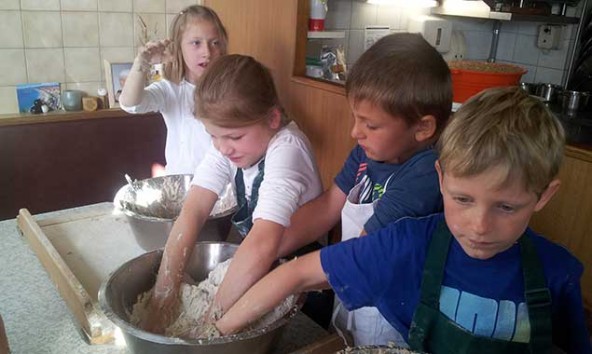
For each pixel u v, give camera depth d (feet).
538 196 1.88
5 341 2.33
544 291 2.08
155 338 2.18
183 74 5.34
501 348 2.10
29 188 7.30
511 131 1.80
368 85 2.44
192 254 3.13
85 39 7.40
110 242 3.72
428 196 2.47
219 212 3.69
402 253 2.21
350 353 2.05
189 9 5.29
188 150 5.25
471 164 1.79
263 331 2.25
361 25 8.90
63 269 3.07
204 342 2.16
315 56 8.36
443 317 2.15
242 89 2.84
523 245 2.12
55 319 2.85
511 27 10.35
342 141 6.73
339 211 3.28
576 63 9.36
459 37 9.88
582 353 2.20
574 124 6.63
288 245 3.14
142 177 8.35
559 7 9.18
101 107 7.73
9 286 3.15
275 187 2.92
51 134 7.28
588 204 5.05
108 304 2.45
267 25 7.48
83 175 7.73
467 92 6.89
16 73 7.03
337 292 2.27
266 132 3.09
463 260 2.14
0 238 3.79
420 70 2.43
